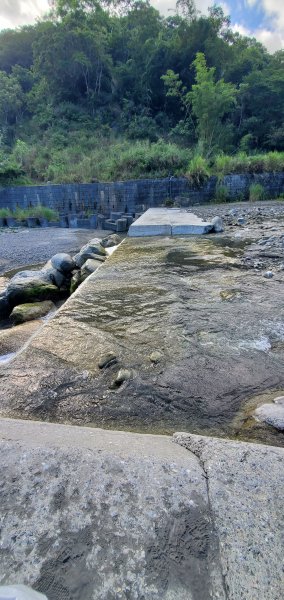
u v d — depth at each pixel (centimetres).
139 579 66
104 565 68
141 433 131
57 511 80
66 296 479
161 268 376
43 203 1496
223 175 1424
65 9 2827
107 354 187
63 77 2872
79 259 525
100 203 1455
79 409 147
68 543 73
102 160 1805
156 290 301
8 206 1520
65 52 2764
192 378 167
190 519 78
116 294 292
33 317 385
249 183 1433
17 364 179
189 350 193
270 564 69
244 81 2448
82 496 84
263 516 79
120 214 1334
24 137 2580
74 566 68
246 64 2702
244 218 768
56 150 2131
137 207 1428
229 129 2102
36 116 2769
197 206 1318
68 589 64
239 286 307
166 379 166
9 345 290
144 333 216
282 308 252
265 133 2288
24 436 109
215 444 108
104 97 2919
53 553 71
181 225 602
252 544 73
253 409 145
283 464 97
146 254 450
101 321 235
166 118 2655
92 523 77
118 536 74
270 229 616
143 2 3083
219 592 64
